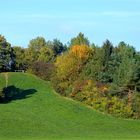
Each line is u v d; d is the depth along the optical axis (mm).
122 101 125250
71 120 116812
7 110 116250
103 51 135375
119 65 132625
